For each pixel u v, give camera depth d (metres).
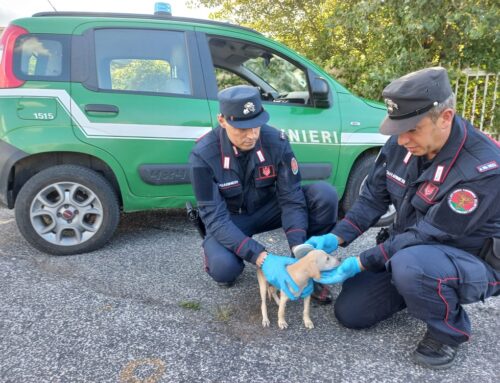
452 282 1.68
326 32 6.97
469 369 1.79
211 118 3.04
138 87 2.93
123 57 2.92
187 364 1.81
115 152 2.85
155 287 2.49
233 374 1.75
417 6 4.94
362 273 2.06
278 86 3.49
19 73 2.68
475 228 1.67
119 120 2.83
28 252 2.96
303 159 3.24
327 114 3.31
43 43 2.75
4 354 1.86
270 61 3.41
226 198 2.28
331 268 1.91
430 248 1.73
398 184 1.92
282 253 3.02
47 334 2.01
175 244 3.17
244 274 2.68
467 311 2.25
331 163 3.34
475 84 5.68
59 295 2.37
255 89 2.00
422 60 5.27
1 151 2.68
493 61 5.38
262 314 2.15
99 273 2.66
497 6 4.98
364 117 3.43
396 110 1.58
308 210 2.38
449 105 1.56
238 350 1.91
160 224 3.63
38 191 2.77
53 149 2.73
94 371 1.76
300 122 3.21
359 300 1.98
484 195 1.60
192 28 3.11
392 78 5.28
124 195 2.96
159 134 2.92
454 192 1.64
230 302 2.34
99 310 2.22
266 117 1.97
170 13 3.29
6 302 2.28
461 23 4.92
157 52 3.00
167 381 1.71
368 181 2.16
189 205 2.54
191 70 3.06
